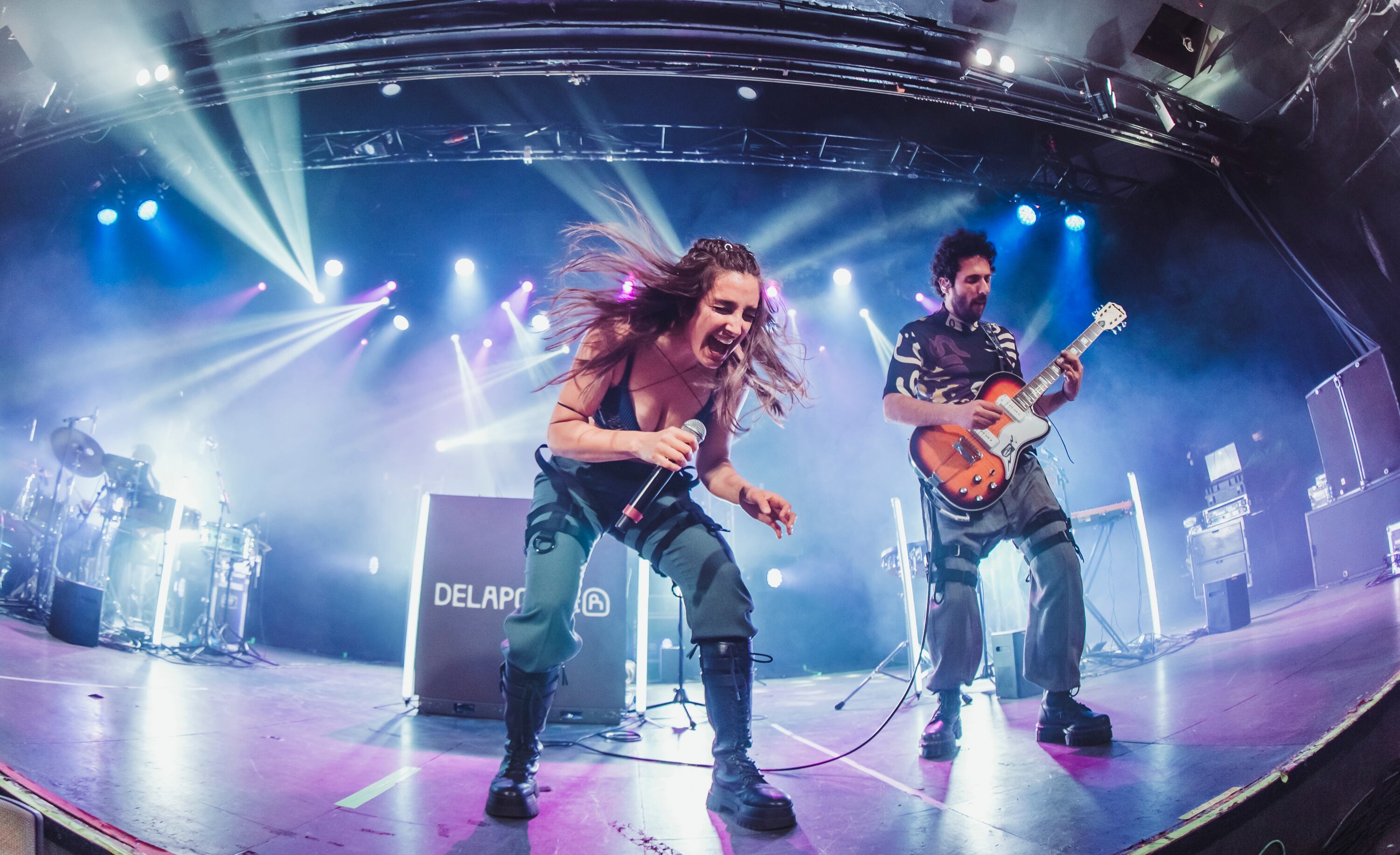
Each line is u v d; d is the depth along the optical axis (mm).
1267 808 1586
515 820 1823
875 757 2561
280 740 2660
